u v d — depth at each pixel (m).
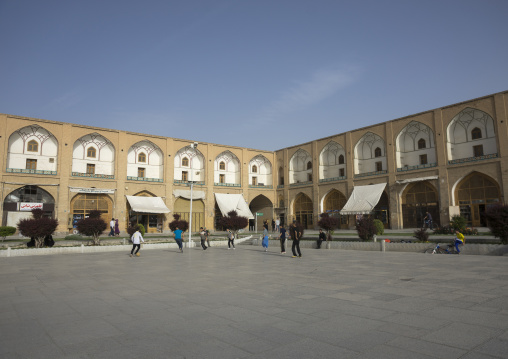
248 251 15.42
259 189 35.34
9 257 13.57
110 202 28.14
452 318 3.94
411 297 5.08
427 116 24.97
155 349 3.21
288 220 34.34
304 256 12.21
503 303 4.59
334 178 30.53
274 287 6.19
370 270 8.12
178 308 4.76
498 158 21.25
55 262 11.41
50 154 26.44
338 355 2.95
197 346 3.26
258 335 3.53
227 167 34.66
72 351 3.19
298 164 34.88
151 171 30.72
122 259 12.28
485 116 22.89
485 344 3.12
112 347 3.28
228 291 5.90
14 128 24.80
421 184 25.02
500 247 10.55
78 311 4.69
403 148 26.83
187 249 17.19
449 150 23.95
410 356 2.89
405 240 15.05
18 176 24.56
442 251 11.81
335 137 30.84
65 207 25.95
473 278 6.57
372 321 3.92
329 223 16.34
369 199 26.67
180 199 31.39
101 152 28.70
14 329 3.90
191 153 32.91
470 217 22.55
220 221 23.69
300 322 3.96
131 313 4.54
